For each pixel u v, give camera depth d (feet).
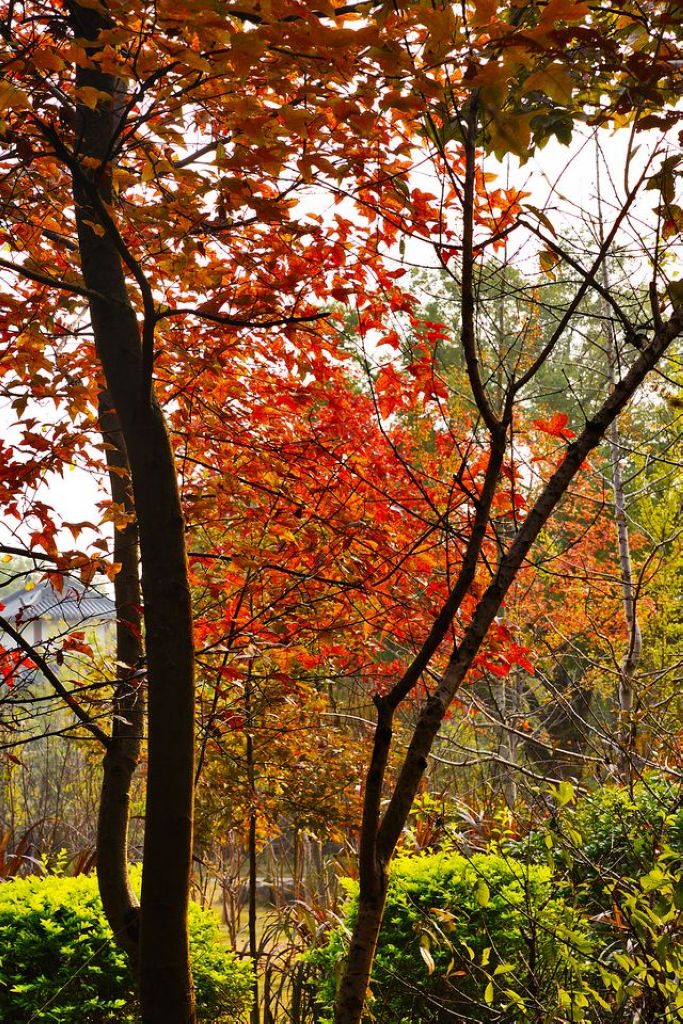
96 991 14.57
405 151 10.21
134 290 12.49
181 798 8.26
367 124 8.01
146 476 8.73
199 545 15.90
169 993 8.04
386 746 7.34
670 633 28.19
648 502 25.75
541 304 9.50
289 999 18.88
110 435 13.64
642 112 8.15
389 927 15.48
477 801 24.82
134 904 11.70
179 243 11.51
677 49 7.83
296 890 24.79
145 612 8.57
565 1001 9.77
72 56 7.86
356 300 13.07
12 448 11.37
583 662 28.66
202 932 16.44
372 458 14.20
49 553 11.87
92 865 21.83
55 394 12.86
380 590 13.87
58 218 12.87
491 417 7.64
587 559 27.78
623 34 8.52
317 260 12.55
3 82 7.60
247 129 8.37
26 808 31.71
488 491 7.72
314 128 9.16
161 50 7.97
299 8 6.82
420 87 7.12
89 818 32.81
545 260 9.30
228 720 15.14
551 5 6.41
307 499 14.21
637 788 18.93
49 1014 14.01
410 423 16.26
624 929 11.96
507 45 6.60
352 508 14.01
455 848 17.29
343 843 25.50
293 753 23.56
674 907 9.32
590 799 18.89
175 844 8.18
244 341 13.23
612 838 17.06
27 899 16.03
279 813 24.82
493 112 6.88
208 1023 15.51
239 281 12.63
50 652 11.26
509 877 15.89
